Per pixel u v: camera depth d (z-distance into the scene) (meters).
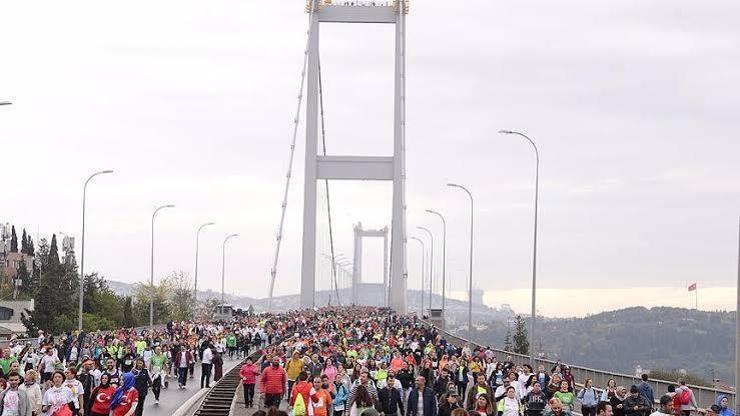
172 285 156.38
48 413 25.03
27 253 158.75
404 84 147.25
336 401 32.59
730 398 37.44
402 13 148.12
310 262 139.50
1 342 52.28
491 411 26.66
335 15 148.00
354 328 77.81
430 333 75.56
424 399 30.81
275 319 100.31
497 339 168.12
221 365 55.66
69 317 108.25
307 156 141.25
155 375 43.75
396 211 142.00
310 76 144.00
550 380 36.91
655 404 39.78
